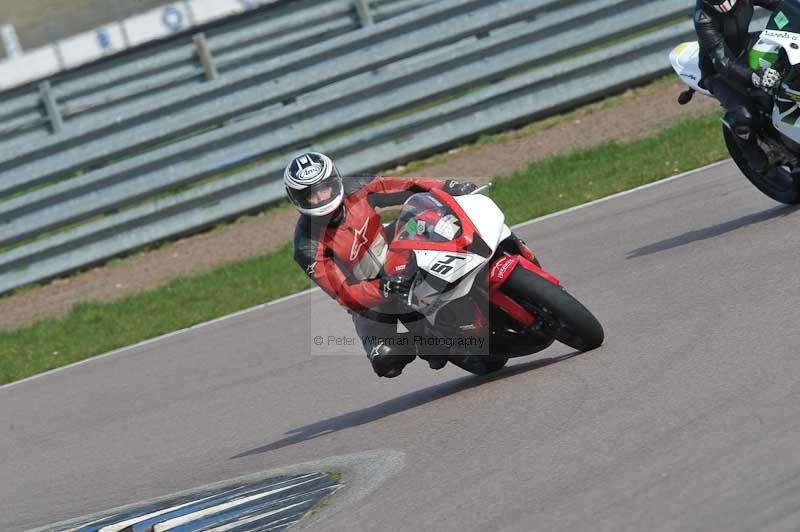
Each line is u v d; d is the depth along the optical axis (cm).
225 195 5753
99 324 4750
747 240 2888
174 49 6262
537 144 5550
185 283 4994
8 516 2589
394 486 1878
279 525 1811
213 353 3762
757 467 1475
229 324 4156
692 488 1470
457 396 2436
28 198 5666
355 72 5778
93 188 5716
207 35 6275
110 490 2559
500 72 5791
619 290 2875
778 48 2806
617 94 5844
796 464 1445
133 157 5719
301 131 5753
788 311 2162
